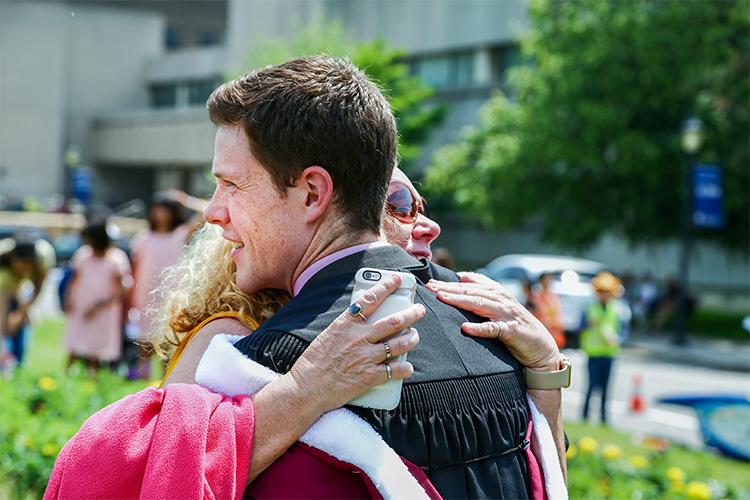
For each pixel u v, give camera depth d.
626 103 20.16
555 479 1.50
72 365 7.10
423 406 1.34
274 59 29.95
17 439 3.93
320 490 1.27
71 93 46.84
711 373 15.80
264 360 1.33
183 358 1.46
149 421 1.30
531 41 21.69
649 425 10.02
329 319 1.35
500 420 1.43
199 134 39.81
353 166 1.42
